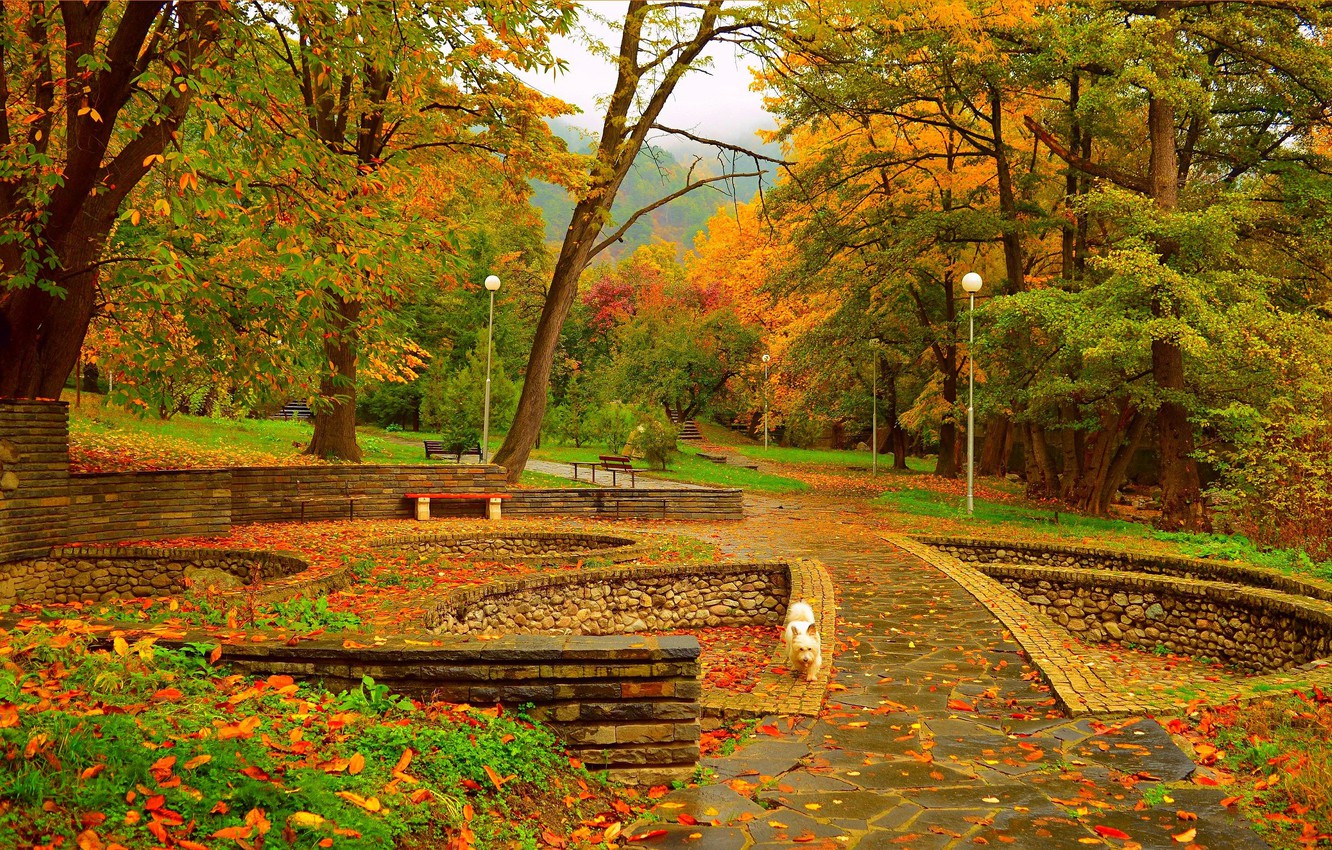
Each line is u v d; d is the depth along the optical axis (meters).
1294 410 15.84
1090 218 25.19
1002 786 5.00
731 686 8.03
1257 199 21.02
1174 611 12.12
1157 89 17.69
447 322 43.22
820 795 4.84
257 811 3.12
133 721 3.49
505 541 14.77
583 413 43.91
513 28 10.70
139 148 11.52
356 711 4.44
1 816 2.79
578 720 4.93
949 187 28.48
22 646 4.32
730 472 34.00
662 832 4.24
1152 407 19.67
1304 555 13.55
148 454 18.23
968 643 9.11
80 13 10.28
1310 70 18.97
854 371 38.31
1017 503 26.77
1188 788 4.90
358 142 18.09
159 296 9.78
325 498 16.42
